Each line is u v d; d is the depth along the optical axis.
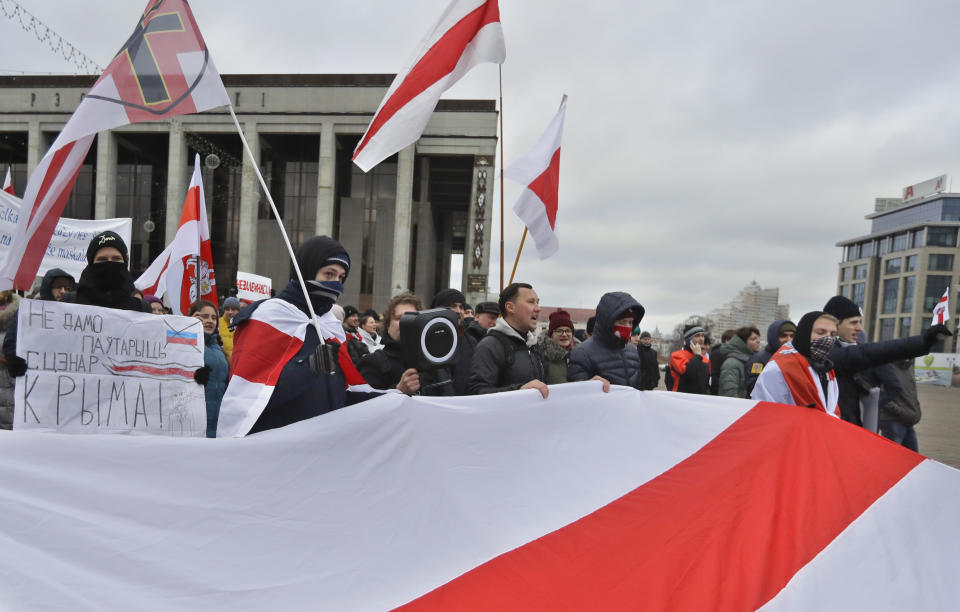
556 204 4.61
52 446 1.78
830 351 3.50
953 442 10.04
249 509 2.00
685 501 2.73
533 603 2.21
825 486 2.78
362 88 34.44
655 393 3.20
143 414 2.15
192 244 6.45
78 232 6.84
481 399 2.66
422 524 2.33
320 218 34.41
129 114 2.35
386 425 2.34
